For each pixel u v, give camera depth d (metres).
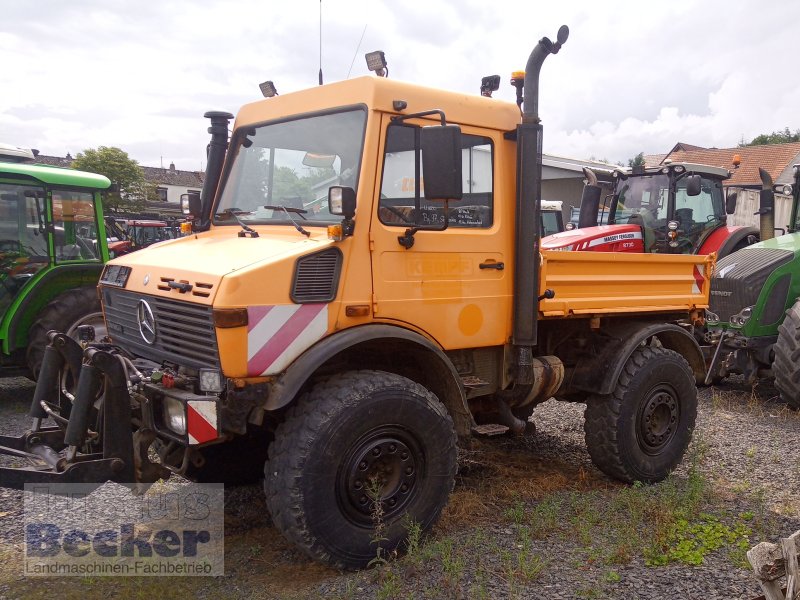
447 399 4.01
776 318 7.35
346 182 3.73
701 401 7.38
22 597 3.29
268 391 3.36
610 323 5.09
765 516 4.22
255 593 3.35
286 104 4.26
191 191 4.62
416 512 3.69
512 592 3.24
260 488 4.75
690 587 3.34
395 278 3.76
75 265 7.03
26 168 6.91
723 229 10.34
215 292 3.25
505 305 4.30
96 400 3.63
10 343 6.67
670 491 4.42
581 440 5.97
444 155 3.45
